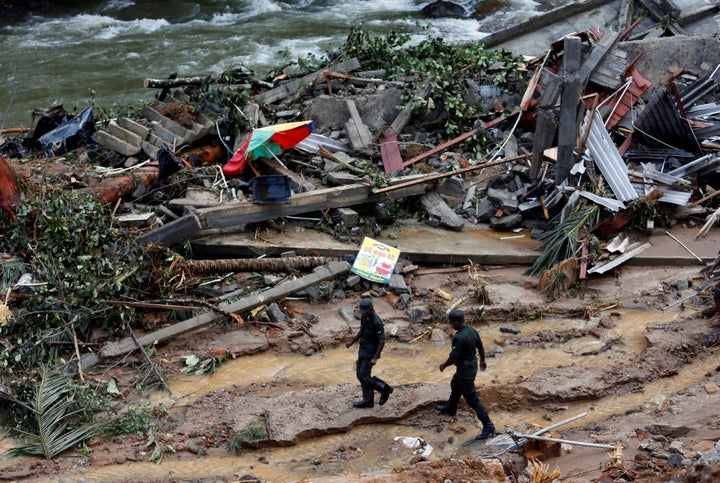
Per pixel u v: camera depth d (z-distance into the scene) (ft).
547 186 98.78
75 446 64.54
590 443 60.44
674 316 81.41
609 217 94.17
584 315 82.69
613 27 142.41
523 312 82.74
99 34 194.49
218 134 106.83
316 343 77.66
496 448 62.75
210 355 75.46
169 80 113.60
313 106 114.01
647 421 64.18
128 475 60.29
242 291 83.71
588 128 98.48
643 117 106.52
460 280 88.58
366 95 116.16
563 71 100.78
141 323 79.36
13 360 72.64
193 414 67.77
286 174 98.89
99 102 152.87
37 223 84.38
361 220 94.99
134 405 69.41
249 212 89.56
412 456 62.49
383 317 82.07
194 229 85.97
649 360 73.20
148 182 96.89
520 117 110.42
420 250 91.20
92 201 87.97
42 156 112.68
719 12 141.38
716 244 92.68
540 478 54.13
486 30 186.09
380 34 186.60
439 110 115.03
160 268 83.05
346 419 65.92
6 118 145.89
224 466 61.57
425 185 99.55
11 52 182.50
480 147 109.70
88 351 76.13
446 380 72.69
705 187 101.14
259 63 171.22
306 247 89.56
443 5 196.95
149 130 105.40
